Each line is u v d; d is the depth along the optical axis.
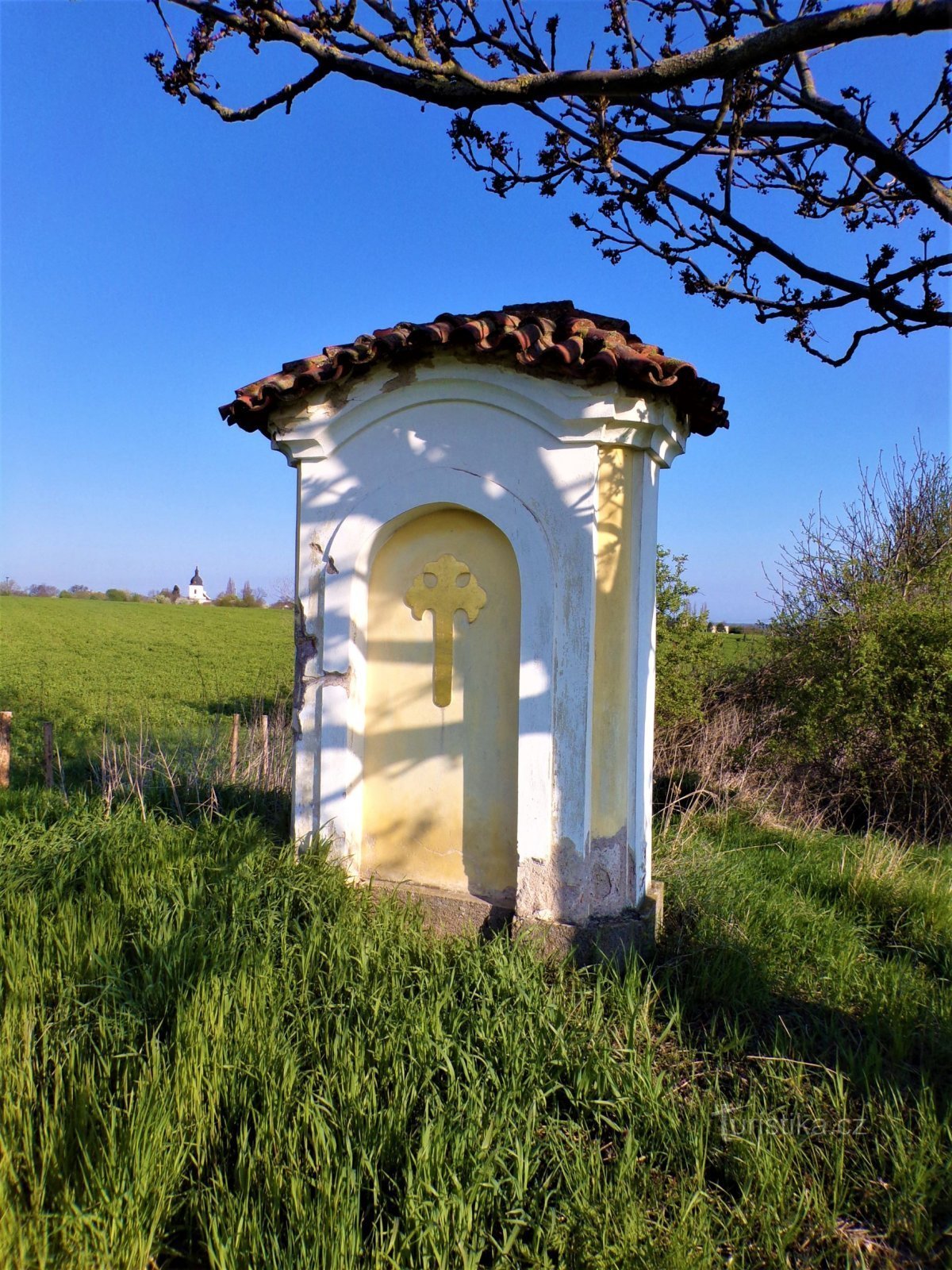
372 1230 2.73
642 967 4.79
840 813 9.89
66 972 4.15
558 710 4.89
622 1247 2.66
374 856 5.47
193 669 25.89
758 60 2.60
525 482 4.96
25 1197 2.77
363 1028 3.74
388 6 3.08
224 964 4.08
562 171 4.10
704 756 10.14
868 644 9.29
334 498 5.47
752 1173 3.10
